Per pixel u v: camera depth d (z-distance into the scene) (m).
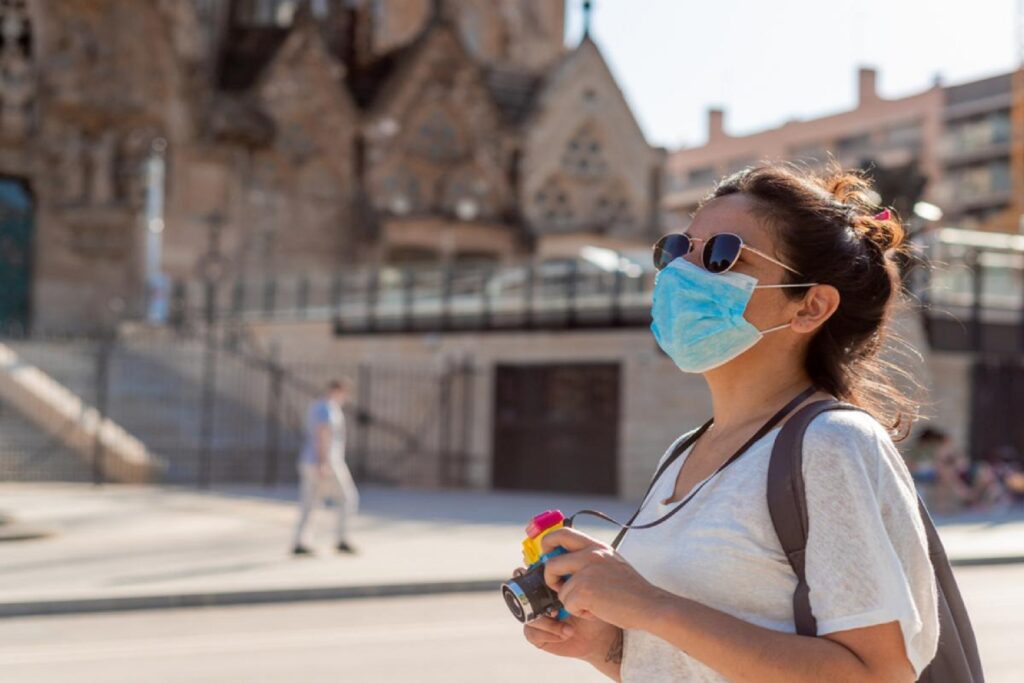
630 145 54.41
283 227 48.78
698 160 90.25
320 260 49.22
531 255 51.28
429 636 10.18
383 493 26.22
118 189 46.78
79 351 32.62
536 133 52.91
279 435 31.50
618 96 54.34
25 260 46.12
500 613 11.55
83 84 46.41
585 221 53.41
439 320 29.80
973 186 78.25
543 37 67.31
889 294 2.35
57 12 46.28
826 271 2.27
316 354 32.97
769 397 2.32
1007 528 20.11
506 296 28.28
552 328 27.05
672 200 91.25
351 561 14.14
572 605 2.17
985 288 25.88
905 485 2.11
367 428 30.86
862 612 1.98
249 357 31.06
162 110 47.38
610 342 25.86
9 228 45.97
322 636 10.12
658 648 2.23
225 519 18.48
